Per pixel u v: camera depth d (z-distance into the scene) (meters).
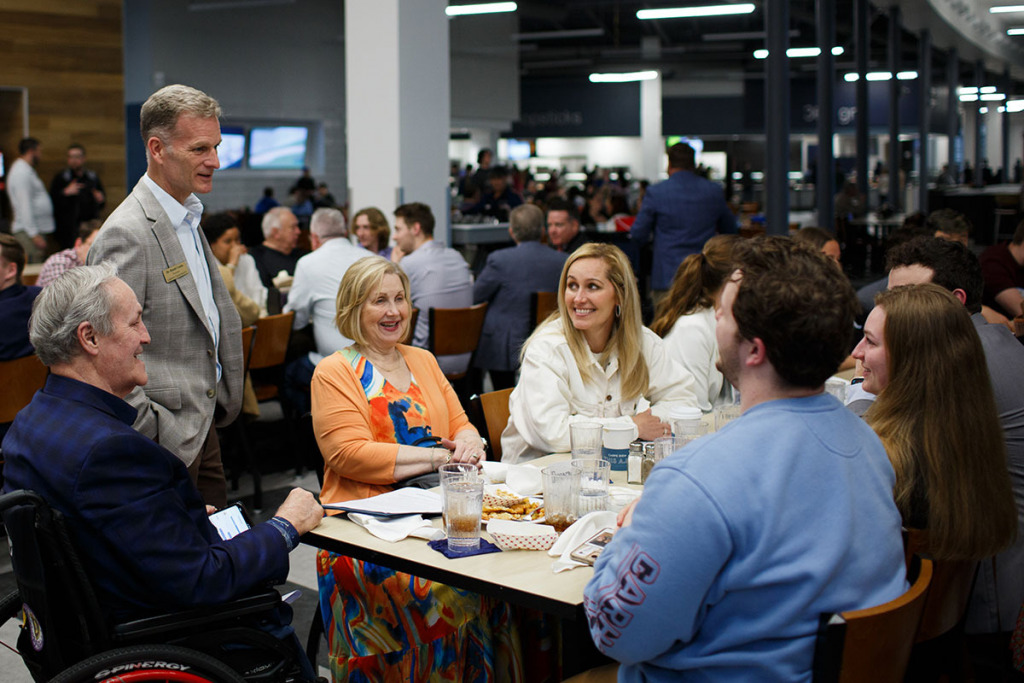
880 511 1.40
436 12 7.10
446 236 7.35
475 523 1.82
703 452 1.35
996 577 2.01
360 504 2.03
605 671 1.79
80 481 1.63
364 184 7.11
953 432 1.75
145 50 12.91
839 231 13.20
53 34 11.00
